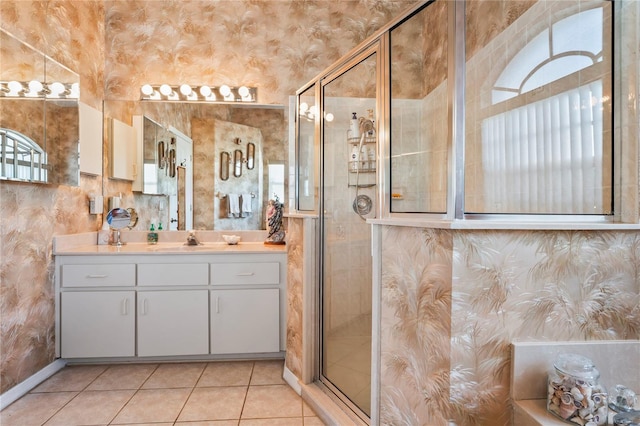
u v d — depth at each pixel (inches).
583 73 53.6
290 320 88.7
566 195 51.4
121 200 114.9
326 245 81.7
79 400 79.4
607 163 52.0
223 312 96.9
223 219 117.0
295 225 86.3
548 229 45.7
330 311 80.6
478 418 45.7
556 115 52.9
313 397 77.0
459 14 48.1
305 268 81.3
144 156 115.3
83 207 105.7
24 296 82.3
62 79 90.9
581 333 47.9
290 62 115.0
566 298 47.6
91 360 97.1
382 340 58.6
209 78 114.3
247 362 99.3
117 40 113.0
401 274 54.2
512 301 46.2
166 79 113.6
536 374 46.2
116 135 114.0
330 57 115.2
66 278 93.1
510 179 51.4
